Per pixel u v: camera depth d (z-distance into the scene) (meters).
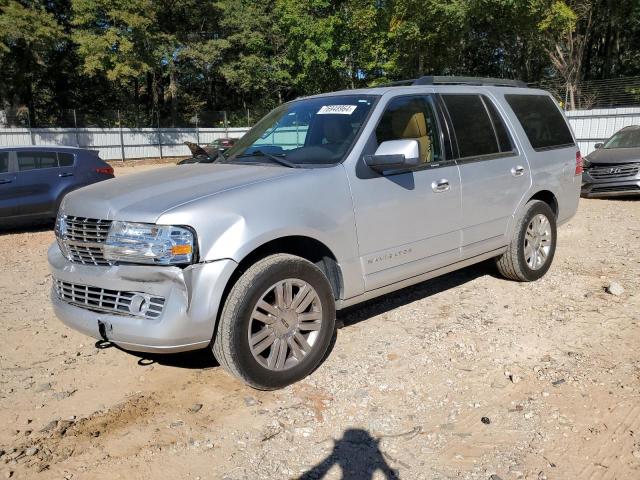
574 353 4.14
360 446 3.11
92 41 31.00
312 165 4.01
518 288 5.62
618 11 25.30
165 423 3.38
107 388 3.85
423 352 4.21
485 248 5.11
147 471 2.92
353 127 4.25
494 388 3.68
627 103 20.58
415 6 23.23
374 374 3.90
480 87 5.34
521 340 4.40
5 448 3.16
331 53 34.09
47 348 4.57
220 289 3.30
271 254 3.66
